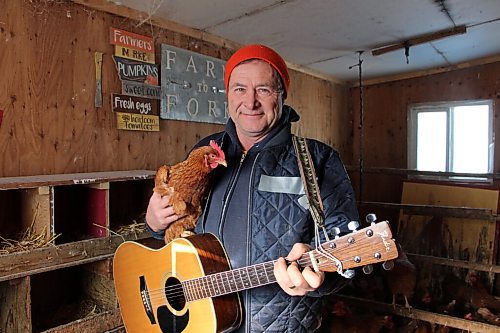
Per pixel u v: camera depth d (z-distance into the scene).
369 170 3.91
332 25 2.58
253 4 2.18
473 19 2.54
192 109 2.53
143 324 1.35
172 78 2.40
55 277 1.89
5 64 1.69
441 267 3.40
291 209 1.09
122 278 1.43
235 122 1.21
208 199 1.25
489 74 3.57
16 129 1.73
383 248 0.88
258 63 1.14
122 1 2.06
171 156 2.42
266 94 1.14
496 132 3.56
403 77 4.10
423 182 3.84
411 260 2.93
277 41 2.91
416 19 2.51
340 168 1.15
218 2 2.13
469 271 3.17
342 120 4.42
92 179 1.64
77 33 1.93
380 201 4.23
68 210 1.86
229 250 1.13
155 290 1.29
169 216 1.28
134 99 2.19
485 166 3.68
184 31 2.48
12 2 1.71
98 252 1.65
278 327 1.08
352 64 3.66
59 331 1.57
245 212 1.13
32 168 1.78
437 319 2.54
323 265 0.92
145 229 1.81
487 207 3.41
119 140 2.13
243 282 1.03
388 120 4.25
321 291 1.00
